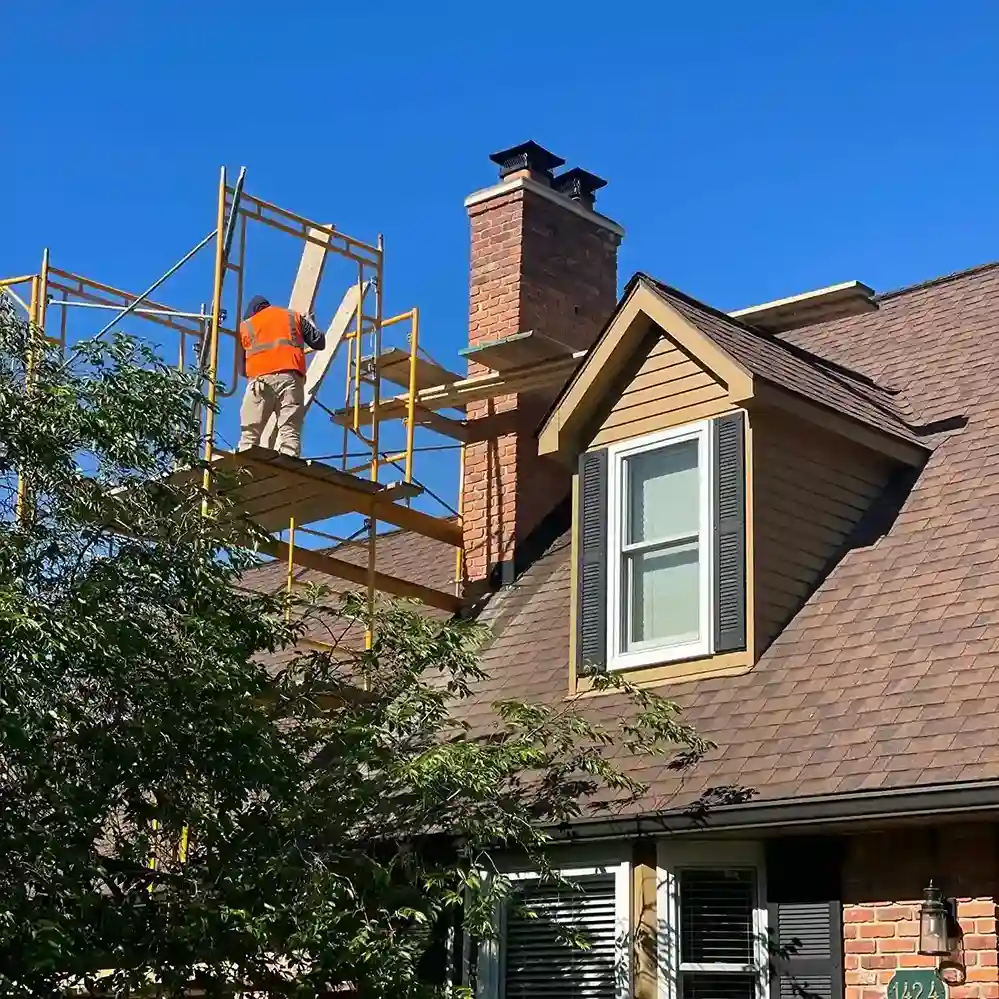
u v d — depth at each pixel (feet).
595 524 41.86
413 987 31.12
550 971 36.81
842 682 35.17
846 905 32.83
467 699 43.70
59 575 31.99
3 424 32.14
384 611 38.29
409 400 48.93
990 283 49.52
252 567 35.24
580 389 42.37
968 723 31.50
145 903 31.48
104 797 30.86
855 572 39.11
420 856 35.37
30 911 28.66
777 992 33.32
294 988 31.55
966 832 31.27
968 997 30.35
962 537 38.06
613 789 35.94
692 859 35.01
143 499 33.30
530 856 34.12
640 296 41.50
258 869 31.32
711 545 39.06
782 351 43.24
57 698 30.09
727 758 34.76
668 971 34.55
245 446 47.21
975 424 42.47
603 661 40.57
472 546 50.24
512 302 52.08
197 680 31.42
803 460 40.22
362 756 33.73
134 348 34.12
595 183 55.62
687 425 40.50
